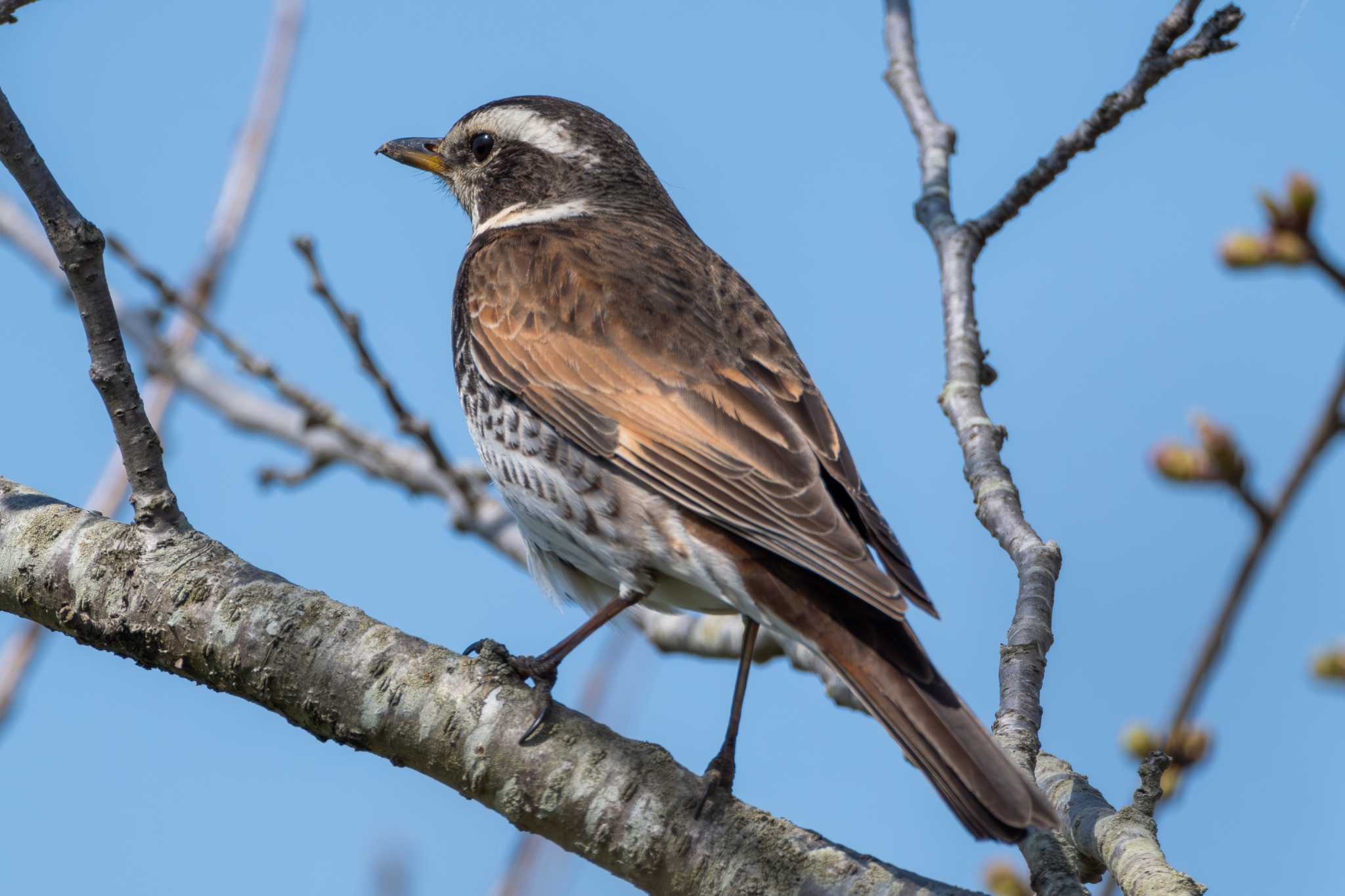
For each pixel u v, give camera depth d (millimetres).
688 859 8094
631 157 13711
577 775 8289
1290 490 10250
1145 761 8422
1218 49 12203
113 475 13000
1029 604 9906
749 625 10484
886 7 14852
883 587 9156
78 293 8609
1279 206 11086
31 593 9008
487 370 11297
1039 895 7781
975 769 8258
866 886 7812
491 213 13914
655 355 10867
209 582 8812
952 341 12336
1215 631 10547
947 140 13930
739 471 10211
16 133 8336
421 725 8492
